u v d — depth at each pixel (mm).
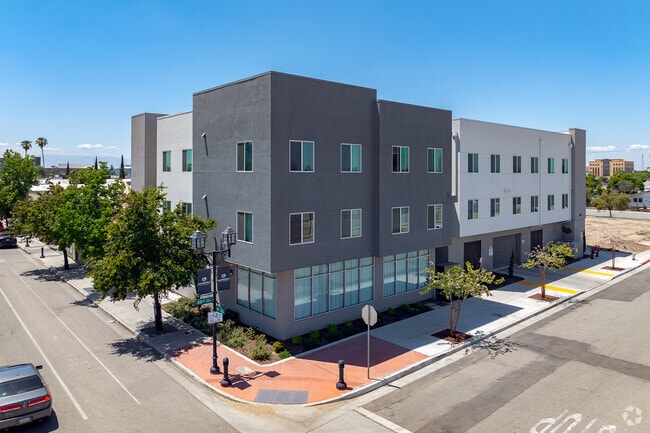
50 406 13867
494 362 18750
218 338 21328
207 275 17781
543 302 27391
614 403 15164
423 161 25750
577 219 43000
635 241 51344
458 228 30375
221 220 23062
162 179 30500
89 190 27562
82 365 18562
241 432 13680
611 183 127812
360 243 23250
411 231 25219
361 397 15945
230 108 22016
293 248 20625
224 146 22547
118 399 15688
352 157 22703
